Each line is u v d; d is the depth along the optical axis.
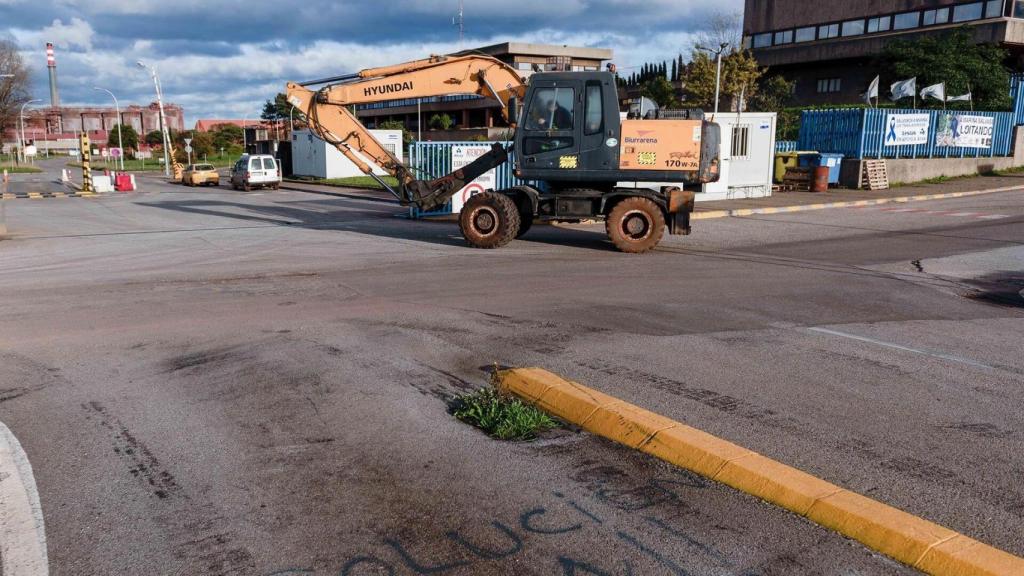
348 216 21.81
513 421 4.73
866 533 3.38
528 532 3.50
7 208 26.41
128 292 9.62
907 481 4.00
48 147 141.25
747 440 4.55
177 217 21.73
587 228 17.16
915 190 25.34
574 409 4.89
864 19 43.28
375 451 4.44
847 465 4.20
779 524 3.55
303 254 13.27
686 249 13.65
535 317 7.96
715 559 3.26
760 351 6.57
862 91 42.94
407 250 13.70
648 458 4.31
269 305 8.70
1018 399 5.32
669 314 8.09
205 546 3.42
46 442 4.64
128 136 113.62
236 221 20.27
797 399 5.29
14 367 6.24
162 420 4.99
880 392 5.46
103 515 3.71
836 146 27.33
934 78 32.66
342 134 15.51
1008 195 24.34
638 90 46.19
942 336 7.15
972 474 4.09
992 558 3.10
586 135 13.08
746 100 37.44
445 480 4.04
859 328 7.46
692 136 12.73
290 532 3.53
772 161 23.77
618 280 10.31
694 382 5.67
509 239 13.79
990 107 32.28
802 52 45.34
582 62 71.19
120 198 32.22
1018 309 8.43
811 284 9.96
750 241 14.76
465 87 15.01
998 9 36.88
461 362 6.26
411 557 3.31
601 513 3.67
